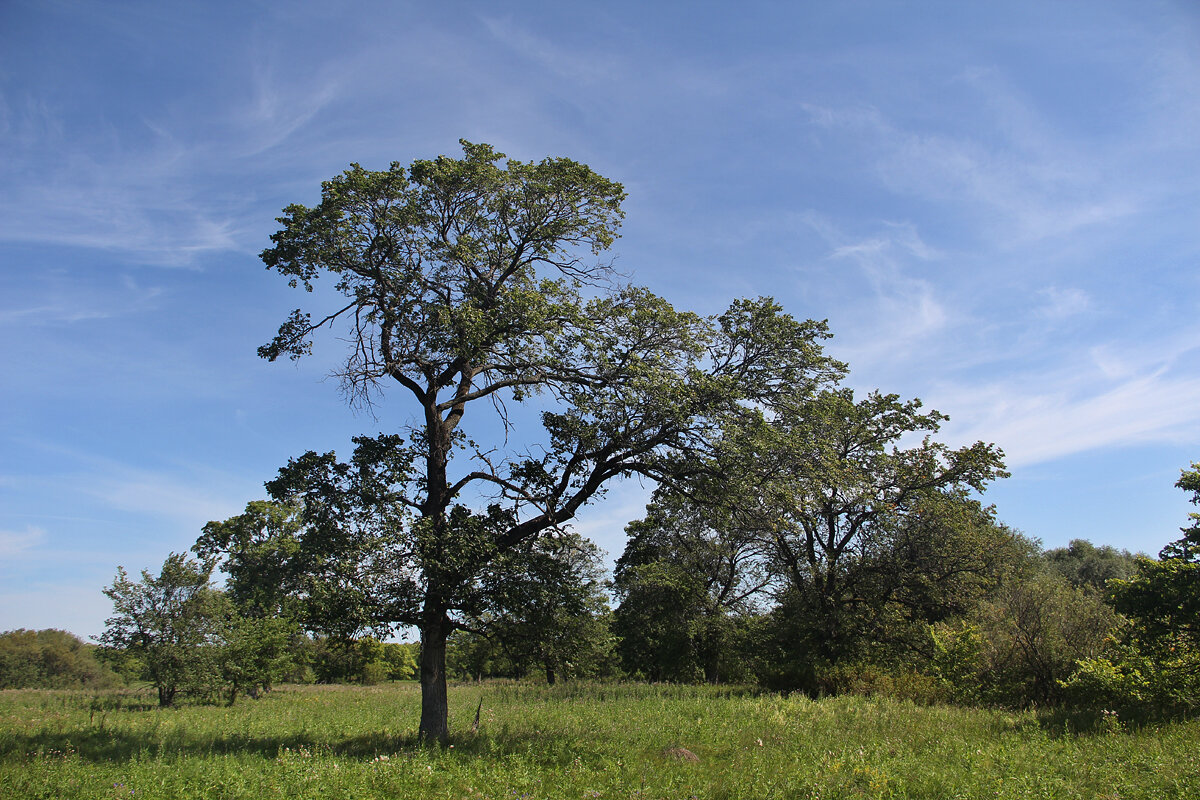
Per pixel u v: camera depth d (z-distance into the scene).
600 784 10.56
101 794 9.48
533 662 15.62
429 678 14.91
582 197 16.72
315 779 10.42
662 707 20.38
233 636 30.70
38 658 59.47
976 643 22.03
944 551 28.75
